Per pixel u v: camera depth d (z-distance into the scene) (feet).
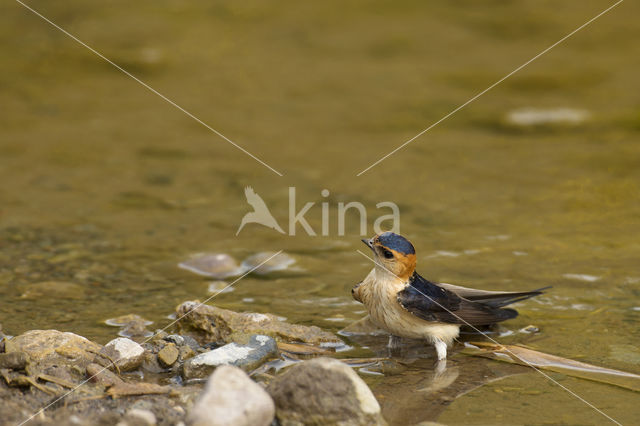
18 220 44.09
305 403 22.56
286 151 59.72
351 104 72.28
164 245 40.70
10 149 58.85
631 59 83.25
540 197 49.08
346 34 94.32
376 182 52.60
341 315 32.07
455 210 46.75
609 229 42.96
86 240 41.19
